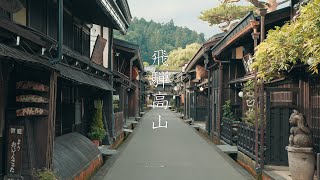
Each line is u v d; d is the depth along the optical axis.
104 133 14.73
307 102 9.46
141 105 55.12
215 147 16.91
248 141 11.87
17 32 5.52
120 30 13.64
